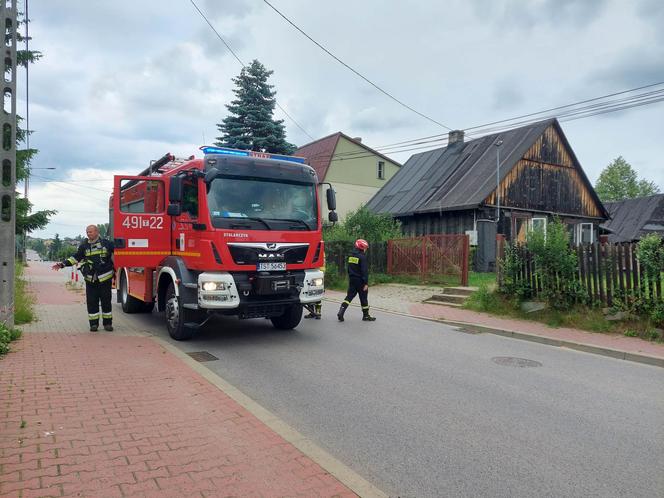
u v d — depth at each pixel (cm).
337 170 3531
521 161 2247
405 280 1711
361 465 383
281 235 814
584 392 594
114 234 859
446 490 346
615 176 5653
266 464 360
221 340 851
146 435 402
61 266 847
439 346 841
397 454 404
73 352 684
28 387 516
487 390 589
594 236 2569
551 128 2394
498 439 440
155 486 319
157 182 920
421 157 3038
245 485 327
